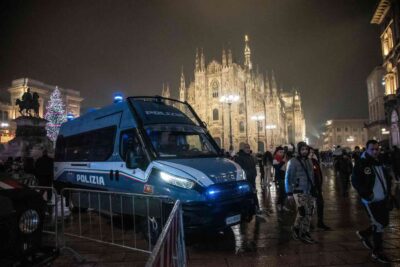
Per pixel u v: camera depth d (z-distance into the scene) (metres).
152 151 7.82
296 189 7.42
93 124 10.47
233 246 7.11
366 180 6.01
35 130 30.02
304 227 7.31
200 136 9.17
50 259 4.73
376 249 6.02
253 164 10.66
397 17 39.28
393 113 39.78
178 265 4.40
